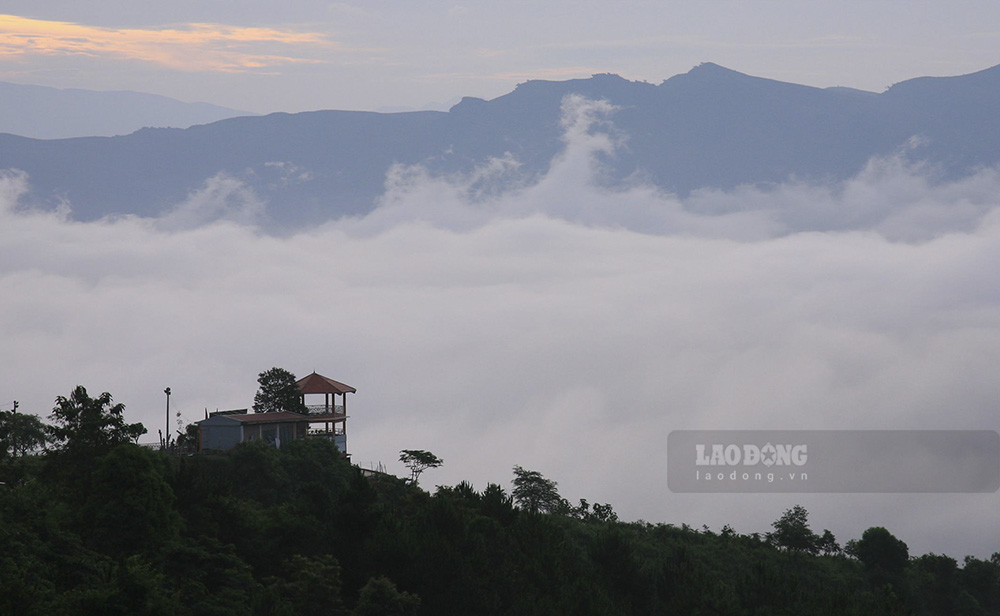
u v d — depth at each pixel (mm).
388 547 50250
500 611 49906
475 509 65375
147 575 39344
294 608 45625
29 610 37562
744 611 54688
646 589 59719
